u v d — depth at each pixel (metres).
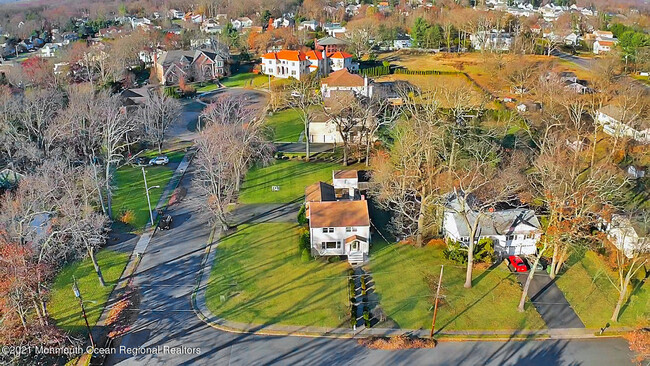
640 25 172.00
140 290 50.66
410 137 63.06
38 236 49.56
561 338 43.84
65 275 53.00
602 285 50.81
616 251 51.59
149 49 157.50
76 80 126.94
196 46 162.88
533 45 145.88
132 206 68.19
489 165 65.50
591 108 89.50
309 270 53.41
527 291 49.81
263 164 81.19
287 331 44.75
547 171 62.88
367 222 54.91
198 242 59.38
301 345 43.12
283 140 93.00
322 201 59.44
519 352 42.22
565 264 54.25
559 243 49.69
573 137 79.38
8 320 43.09
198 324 45.81
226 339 43.91
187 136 97.25
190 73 139.50
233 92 127.25
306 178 76.50
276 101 110.06
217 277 52.53
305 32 177.12
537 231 54.44
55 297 49.53
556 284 51.09
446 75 127.38
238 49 170.12
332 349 42.59
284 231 61.22
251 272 53.19
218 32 184.00
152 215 65.06
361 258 54.91
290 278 52.09
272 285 51.03
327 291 49.94
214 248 58.00
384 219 63.94
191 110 113.19
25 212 52.03
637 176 72.00
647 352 39.47
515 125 89.94
